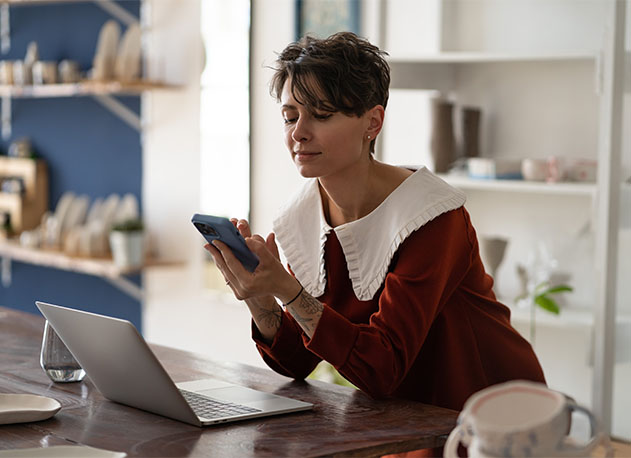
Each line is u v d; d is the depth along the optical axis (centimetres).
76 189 517
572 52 291
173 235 457
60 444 134
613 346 285
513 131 336
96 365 157
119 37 482
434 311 164
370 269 171
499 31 339
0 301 581
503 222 342
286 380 179
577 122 321
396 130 372
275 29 403
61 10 518
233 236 150
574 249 318
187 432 140
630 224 285
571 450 104
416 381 179
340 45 164
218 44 427
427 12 359
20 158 538
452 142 331
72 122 518
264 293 155
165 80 455
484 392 106
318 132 163
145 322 479
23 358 197
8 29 554
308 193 184
